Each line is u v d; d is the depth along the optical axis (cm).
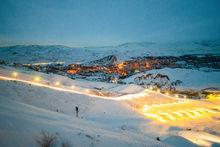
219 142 3006
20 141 1134
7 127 1225
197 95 11019
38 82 5531
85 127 1789
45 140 1192
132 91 9775
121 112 4806
